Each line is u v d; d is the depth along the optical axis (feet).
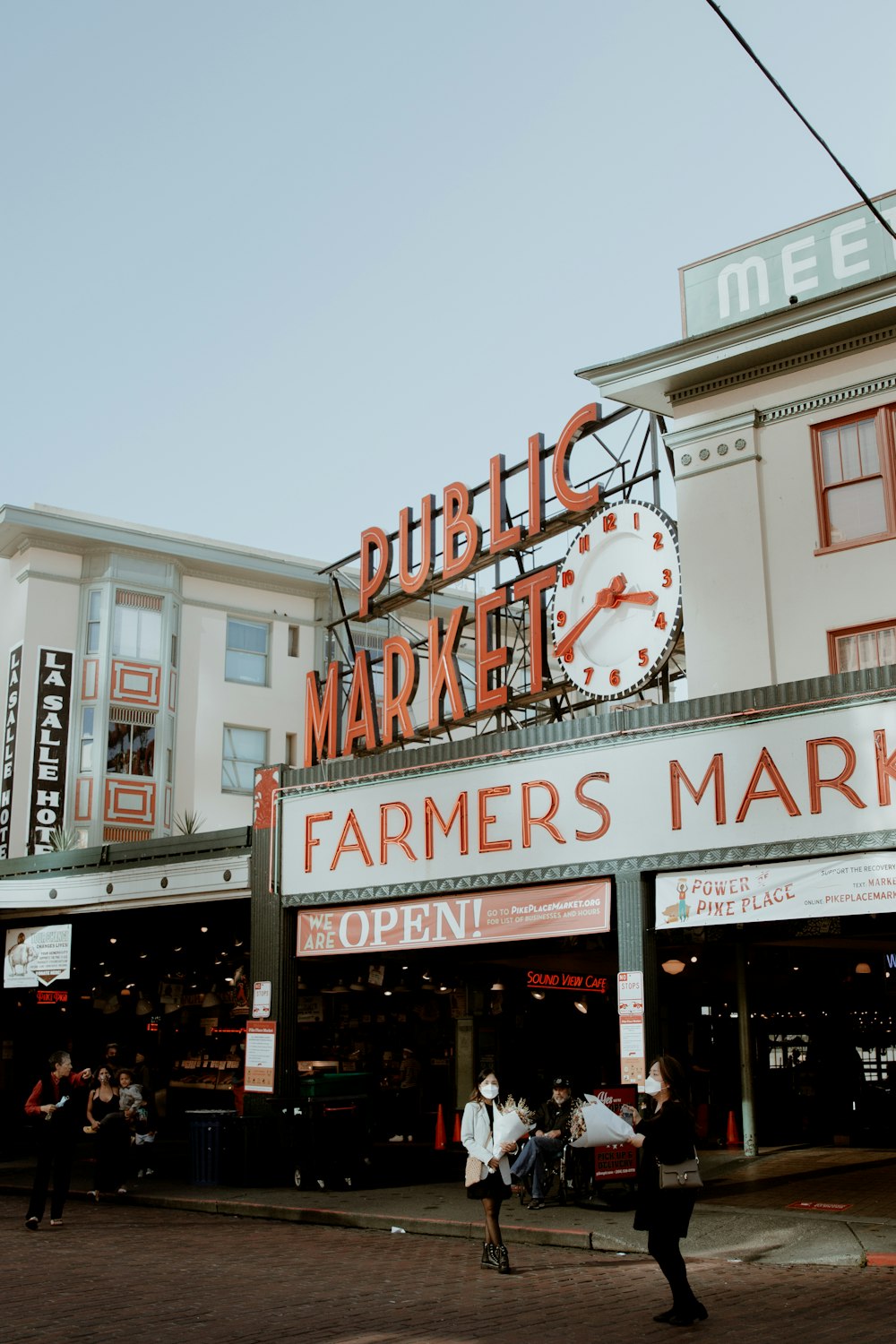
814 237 63.31
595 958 78.13
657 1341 28.73
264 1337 29.17
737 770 52.75
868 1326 30.19
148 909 77.77
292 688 129.80
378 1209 53.16
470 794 61.00
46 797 112.16
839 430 60.23
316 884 66.44
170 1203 58.18
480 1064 84.89
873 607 57.31
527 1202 52.42
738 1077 79.97
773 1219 45.73
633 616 65.67
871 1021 76.79
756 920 51.39
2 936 87.66
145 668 118.62
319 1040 93.04
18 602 118.01
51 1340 28.84
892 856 48.67
